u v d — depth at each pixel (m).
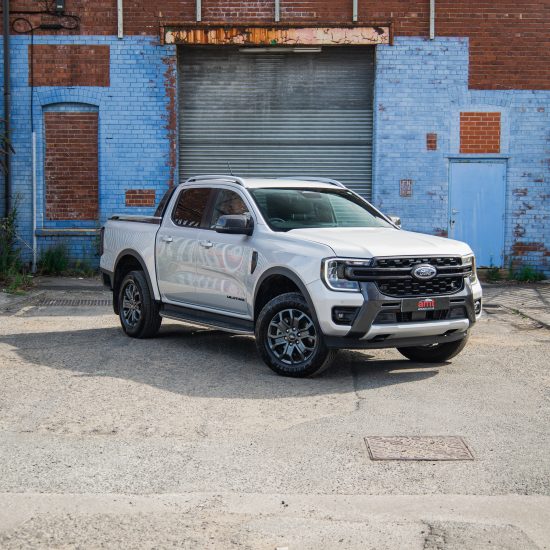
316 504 4.75
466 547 4.15
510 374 8.29
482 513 4.62
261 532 4.34
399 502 4.78
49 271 17.62
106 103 17.67
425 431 6.20
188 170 18.14
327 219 9.06
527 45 17.50
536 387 7.69
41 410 6.76
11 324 11.53
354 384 7.78
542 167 17.59
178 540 4.24
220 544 4.20
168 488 5.00
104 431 6.19
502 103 17.53
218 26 17.52
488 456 5.62
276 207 8.95
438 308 7.95
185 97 17.98
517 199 17.62
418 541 4.22
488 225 17.66
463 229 17.66
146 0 17.53
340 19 17.53
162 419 6.52
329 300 7.63
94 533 4.32
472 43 17.50
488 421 6.48
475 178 17.66
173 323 11.84
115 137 17.73
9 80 17.62
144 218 10.55
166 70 17.64
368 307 7.59
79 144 17.78
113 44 17.64
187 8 17.55
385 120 17.59
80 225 17.91
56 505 4.72
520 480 5.15
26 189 17.83
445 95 17.53
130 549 4.13
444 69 17.52
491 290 16.00
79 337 10.42
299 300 7.95
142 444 5.88
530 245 17.66
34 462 5.47
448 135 17.58
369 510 4.66
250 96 17.95
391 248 7.89
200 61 17.91
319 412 6.74
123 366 8.55
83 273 17.67
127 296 10.48
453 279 8.16
